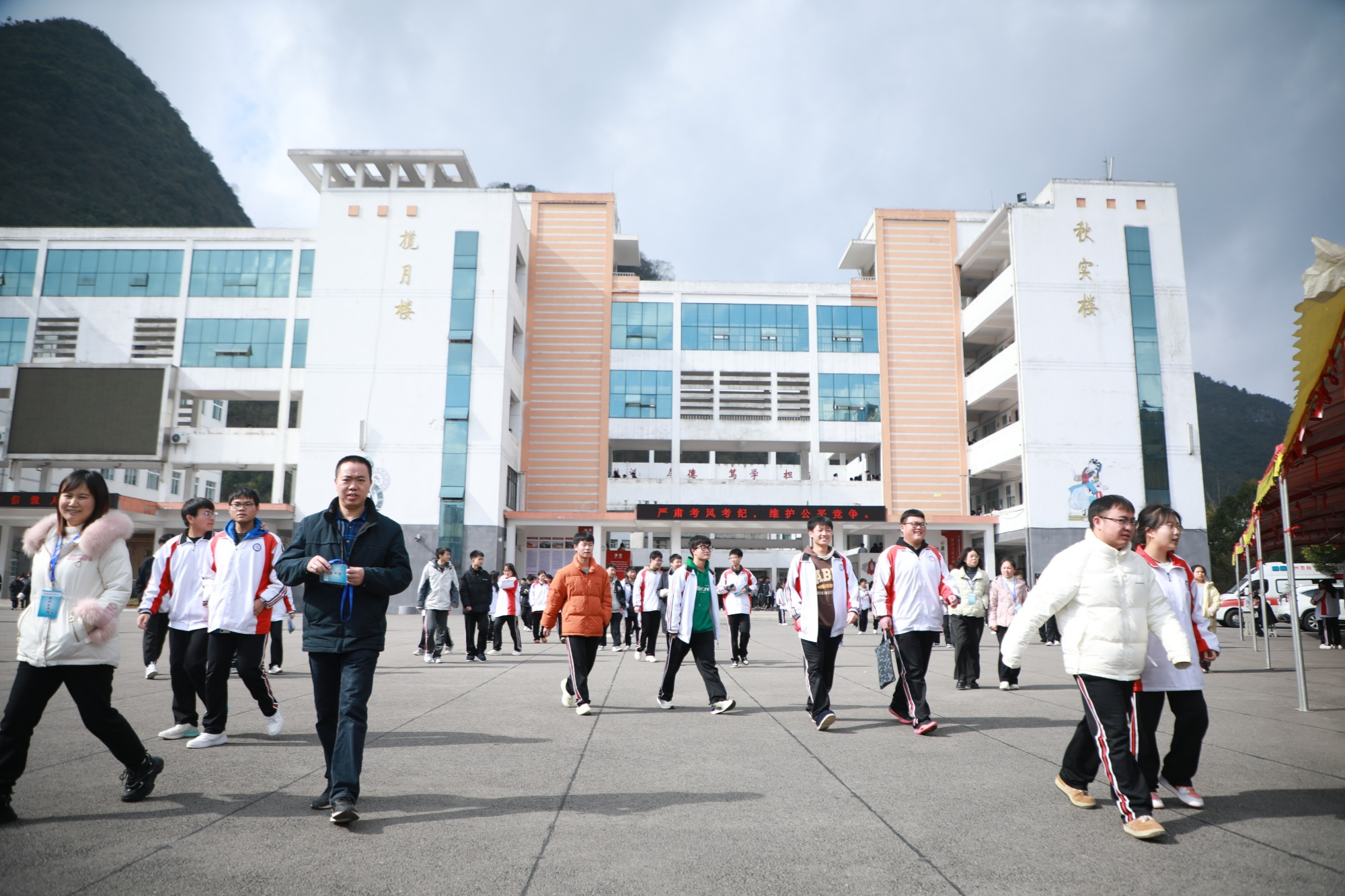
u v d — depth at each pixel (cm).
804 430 4341
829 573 741
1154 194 4041
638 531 4497
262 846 385
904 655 711
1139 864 369
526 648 1803
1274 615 2697
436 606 1405
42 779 512
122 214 7231
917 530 730
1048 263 3950
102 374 3841
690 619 823
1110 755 434
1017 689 1027
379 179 4466
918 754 610
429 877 347
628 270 9156
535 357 4353
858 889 338
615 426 4322
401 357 3900
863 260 4869
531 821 430
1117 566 456
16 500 3688
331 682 462
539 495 4241
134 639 1817
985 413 4597
